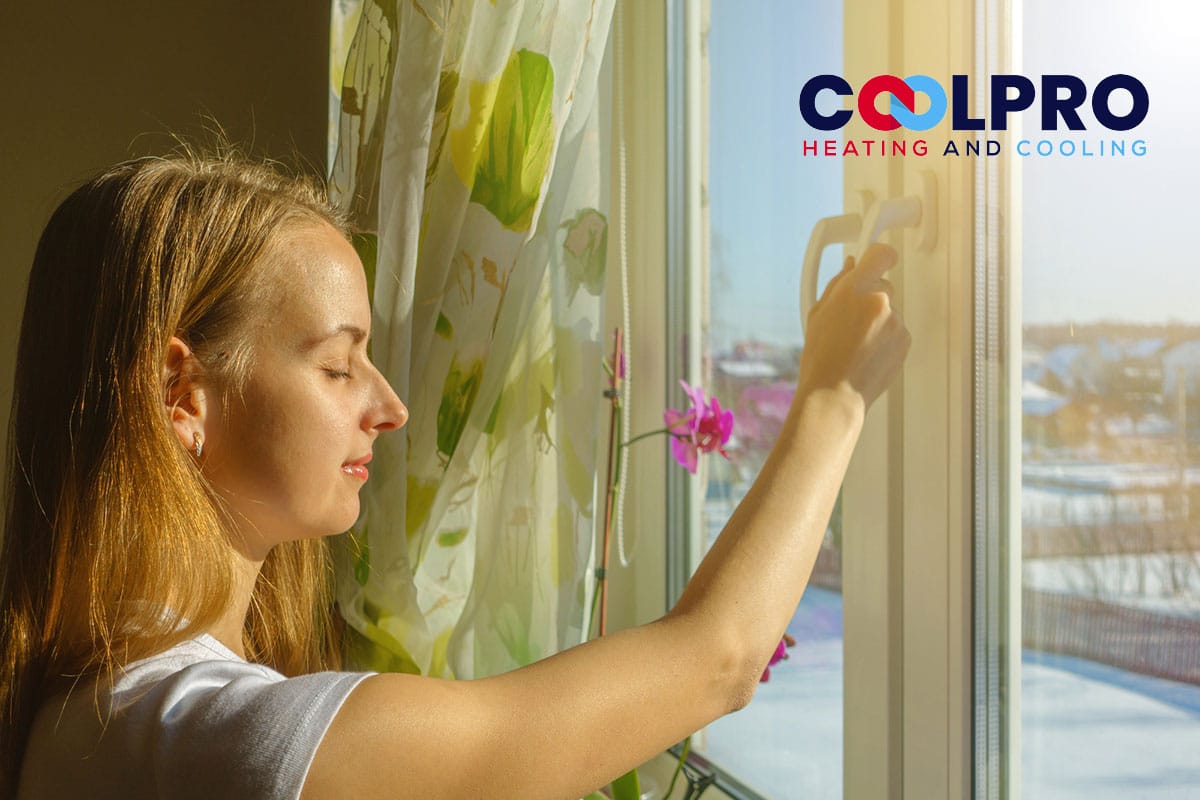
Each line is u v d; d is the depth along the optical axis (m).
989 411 0.81
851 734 0.94
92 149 1.38
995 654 0.82
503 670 0.98
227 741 0.52
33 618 0.64
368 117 1.03
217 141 1.39
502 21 0.90
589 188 0.93
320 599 0.97
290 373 0.64
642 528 1.33
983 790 0.82
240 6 1.39
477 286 0.92
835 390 0.73
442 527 0.99
